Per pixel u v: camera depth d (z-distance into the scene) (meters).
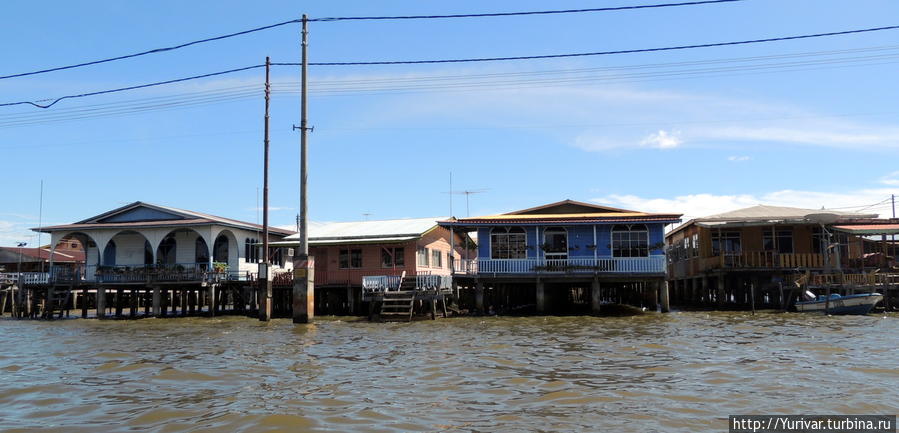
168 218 40.41
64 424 9.92
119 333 25.94
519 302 47.91
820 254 37.47
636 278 33.81
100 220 41.22
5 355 18.62
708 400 11.03
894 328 24.02
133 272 37.69
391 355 17.12
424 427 9.41
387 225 40.62
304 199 29.00
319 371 14.45
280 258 45.16
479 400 11.19
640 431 9.13
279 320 32.66
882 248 42.72
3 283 45.72
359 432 9.17
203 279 36.47
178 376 13.95
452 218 42.25
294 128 28.95
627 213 36.69
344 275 37.38
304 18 28.62
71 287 39.03
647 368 14.41
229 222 39.31
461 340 20.80
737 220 38.41
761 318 29.77
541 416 10.02
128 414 10.47
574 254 34.97
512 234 35.38
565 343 19.53
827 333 22.11
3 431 9.57
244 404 11.02
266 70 33.72
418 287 32.25
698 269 41.97
